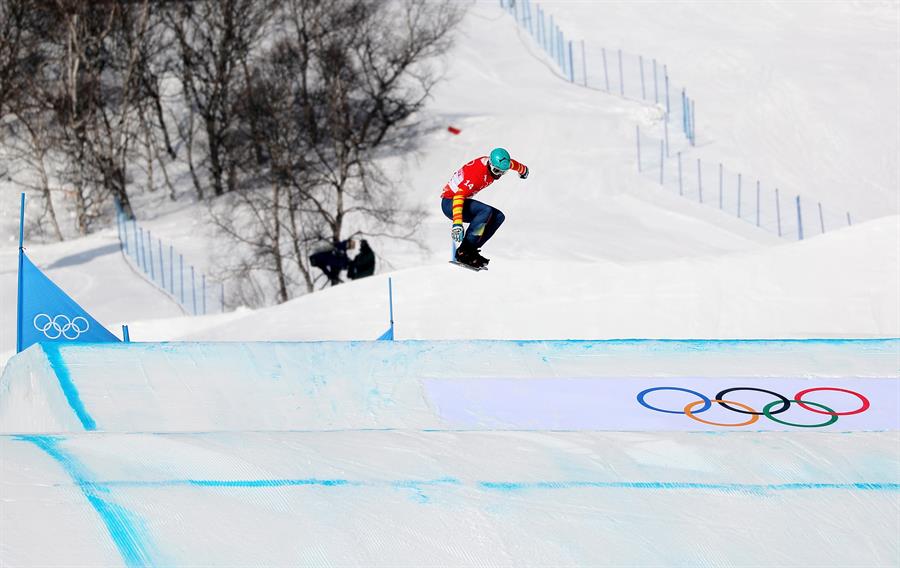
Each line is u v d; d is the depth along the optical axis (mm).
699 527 28594
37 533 26125
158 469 30109
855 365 54906
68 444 31750
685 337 84812
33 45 195625
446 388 51219
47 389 49969
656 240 146500
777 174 174000
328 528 27531
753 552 27641
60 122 183750
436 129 191625
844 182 174000
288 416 47906
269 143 163375
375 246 158875
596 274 91062
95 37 193875
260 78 184500
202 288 151875
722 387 51156
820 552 27797
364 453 32375
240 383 51219
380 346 56656
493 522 28344
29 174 197625
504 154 40719
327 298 93625
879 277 85000
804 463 32531
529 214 160750
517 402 49219
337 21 190250
